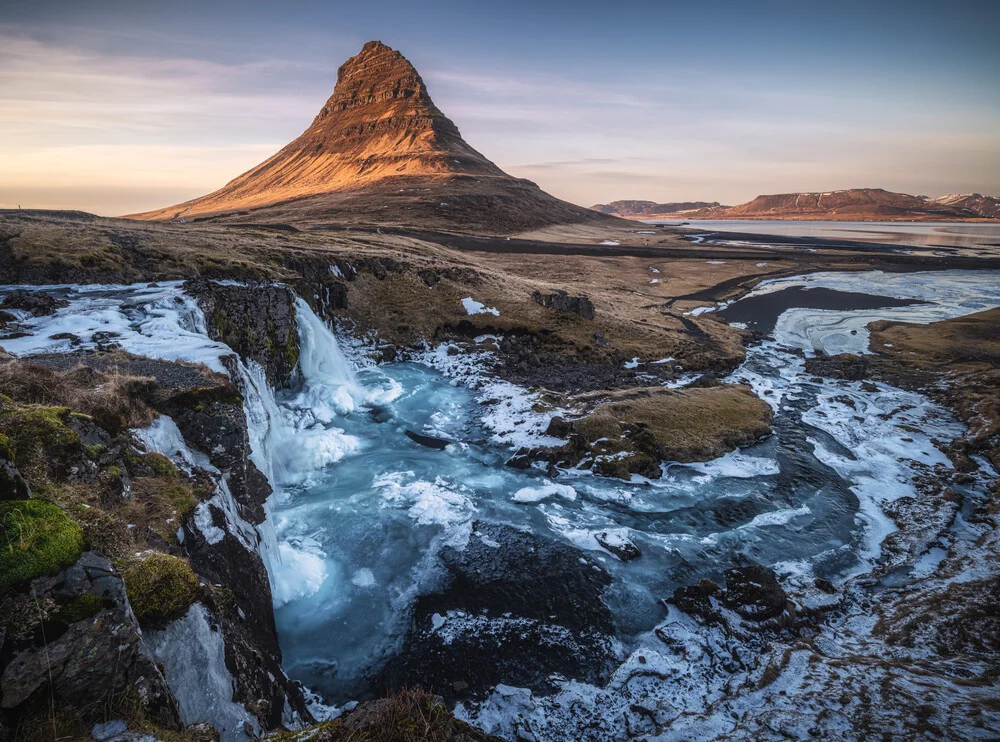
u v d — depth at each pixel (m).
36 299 24.73
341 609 15.82
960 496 23.83
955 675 13.22
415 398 34.12
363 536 19.28
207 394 15.67
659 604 16.95
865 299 75.38
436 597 16.61
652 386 36.72
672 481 24.89
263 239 54.72
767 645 14.85
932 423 32.62
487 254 100.38
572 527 20.78
